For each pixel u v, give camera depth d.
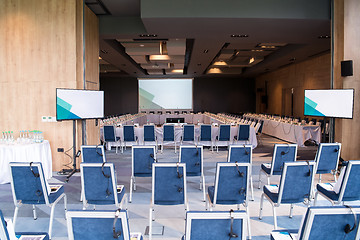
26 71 6.49
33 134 6.31
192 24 7.29
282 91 17.12
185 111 19.84
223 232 1.78
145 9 6.66
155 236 3.35
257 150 9.45
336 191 3.49
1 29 6.48
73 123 6.20
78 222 1.76
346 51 6.41
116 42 10.70
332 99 6.46
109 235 1.78
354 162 3.25
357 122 6.48
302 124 10.48
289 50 11.56
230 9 6.73
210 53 11.74
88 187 3.34
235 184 3.31
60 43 6.45
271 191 3.55
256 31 8.05
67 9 6.44
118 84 21.73
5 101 6.52
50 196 3.41
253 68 17.34
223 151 9.43
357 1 6.34
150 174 4.55
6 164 5.52
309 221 1.75
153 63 14.81
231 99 22.23
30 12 6.45
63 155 6.56
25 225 3.66
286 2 6.83
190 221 1.75
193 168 4.65
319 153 4.47
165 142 9.58
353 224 1.78
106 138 8.96
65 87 6.46
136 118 14.95
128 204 4.44
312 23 7.27
